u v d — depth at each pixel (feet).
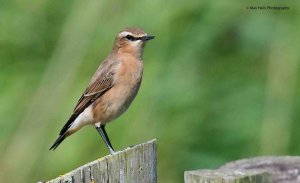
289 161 31.76
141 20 47.91
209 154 49.34
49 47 50.65
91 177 26.96
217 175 27.86
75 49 48.65
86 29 48.67
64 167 47.11
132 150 27.89
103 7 48.47
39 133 47.80
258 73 50.67
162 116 47.42
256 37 50.93
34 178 47.37
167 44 48.21
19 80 49.85
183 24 48.85
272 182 30.71
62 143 47.26
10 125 48.57
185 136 48.60
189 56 48.67
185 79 48.37
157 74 47.60
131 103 43.62
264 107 49.65
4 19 51.34
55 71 48.75
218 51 50.65
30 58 50.57
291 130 48.65
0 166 47.73
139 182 28.04
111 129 46.55
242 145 49.19
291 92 49.29
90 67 47.98
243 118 49.57
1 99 49.34
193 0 48.75
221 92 50.08
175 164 48.65
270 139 48.67
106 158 27.45
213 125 49.55
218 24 49.85
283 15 50.93
